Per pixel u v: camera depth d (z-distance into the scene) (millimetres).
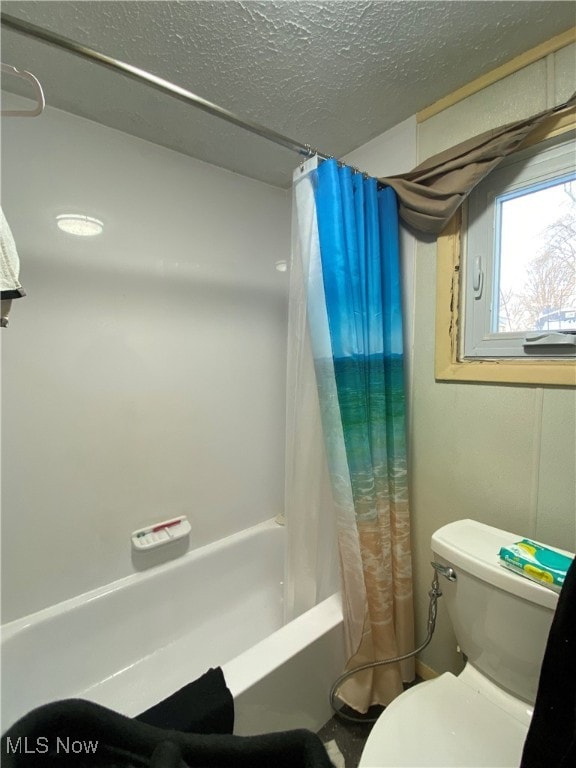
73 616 1335
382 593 1199
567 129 953
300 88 1145
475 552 971
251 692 970
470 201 1205
